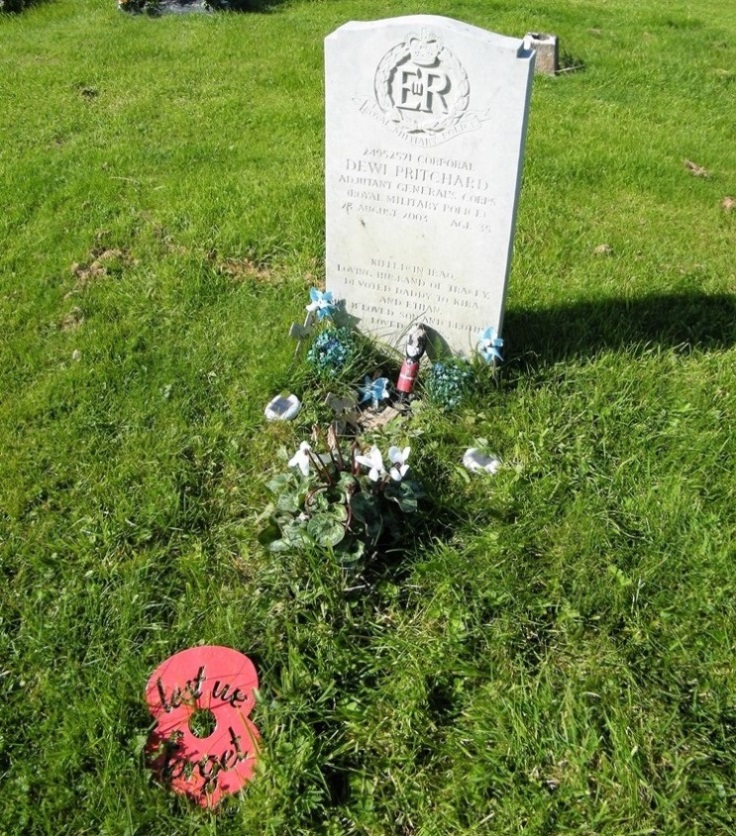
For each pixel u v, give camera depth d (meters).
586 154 2.47
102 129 2.56
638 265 1.95
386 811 0.96
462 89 1.29
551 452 1.41
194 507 1.33
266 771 0.96
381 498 1.22
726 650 1.11
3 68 3.03
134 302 1.78
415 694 1.04
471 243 1.45
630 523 1.28
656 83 3.15
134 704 1.05
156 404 1.52
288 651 1.09
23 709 1.05
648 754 1.00
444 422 1.45
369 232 1.52
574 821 0.94
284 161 2.38
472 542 1.25
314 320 1.63
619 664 1.09
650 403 1.50
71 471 1.39
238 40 3.35
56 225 2.04
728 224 2.16
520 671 1.08
